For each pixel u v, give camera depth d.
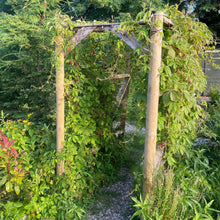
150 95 2.26
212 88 6.22
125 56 3.83
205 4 9.30
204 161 2.95
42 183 2.73
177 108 2.40
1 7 9.09
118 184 3.50
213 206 2.52
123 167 4.03
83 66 3.11
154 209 2.16
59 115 2.87
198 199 2.29
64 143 2.92
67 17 2.71
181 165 2.68
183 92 2.43
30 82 5.66
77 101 3.08
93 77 3.35
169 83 2.41
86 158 3.25
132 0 8.03
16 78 5.92
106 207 2.95
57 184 2.84
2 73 5.89
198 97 3.08
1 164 2.36
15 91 6.25
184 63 2.54
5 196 2.43
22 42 5.23
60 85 2.84
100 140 3.52
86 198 2.99
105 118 3.60
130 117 4.50
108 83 3.52
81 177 3.03
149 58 2.22
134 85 2.53
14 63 5.47
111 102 3.71
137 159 4.13
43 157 2.95
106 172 3.58
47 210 2.54
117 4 8.09
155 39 2.18
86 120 3.19
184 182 2.45
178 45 2.42
